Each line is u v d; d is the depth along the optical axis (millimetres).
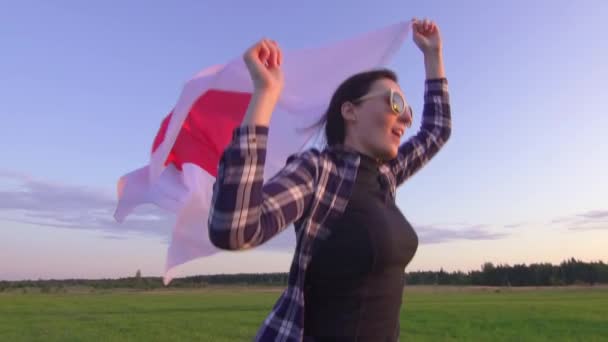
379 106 1983
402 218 1985
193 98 2080
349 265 1774
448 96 2949
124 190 2625
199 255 2428
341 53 2455
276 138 2455
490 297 73875
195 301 66750
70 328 29938
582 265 140125
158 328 29891
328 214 1801
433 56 2990
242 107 2457
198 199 2461
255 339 1826
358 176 1912
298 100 2418
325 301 1802
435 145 2748
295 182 1711
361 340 1780
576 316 36812
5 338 24922
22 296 85562
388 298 1846
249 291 122250
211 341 23938
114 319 36531
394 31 2590
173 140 2098
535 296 75375
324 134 2184
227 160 1467
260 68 1571
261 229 1529
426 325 30922
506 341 23531
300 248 1782
